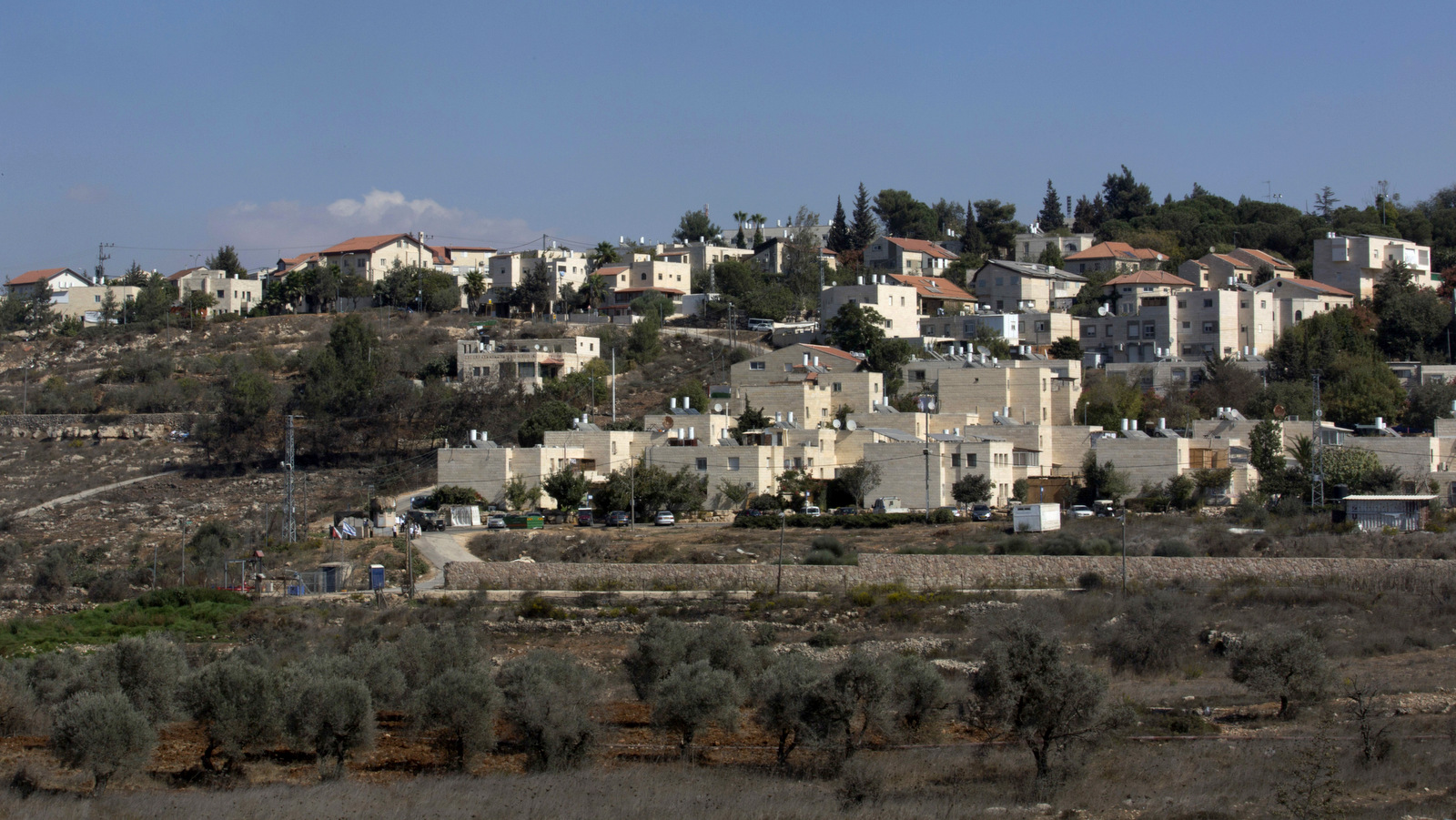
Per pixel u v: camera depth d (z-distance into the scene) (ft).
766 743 208.95
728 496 457.68
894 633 297.53
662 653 236.43
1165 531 372.99
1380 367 574.97
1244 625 277.64
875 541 382.42
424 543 404.57
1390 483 439.63
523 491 453.99
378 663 233.96
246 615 326.03
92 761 187.52
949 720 212.43
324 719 197.67
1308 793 156.66
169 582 377.91
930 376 602.85
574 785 181.16
